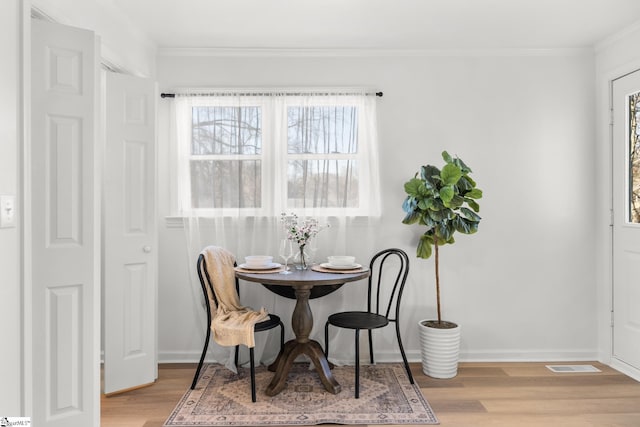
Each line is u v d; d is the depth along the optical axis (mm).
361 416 2531
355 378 2814
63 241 2125
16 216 1847
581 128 3498
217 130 3432
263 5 2732
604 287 3416
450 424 2455
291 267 3146
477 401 2746
